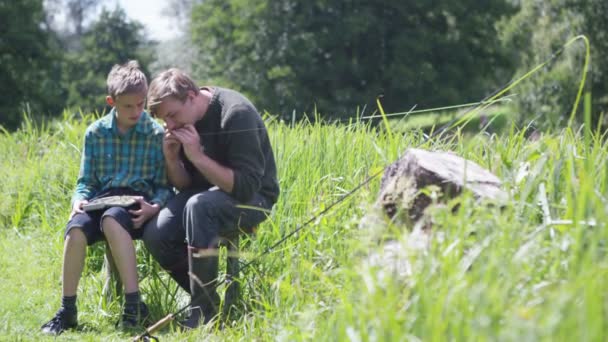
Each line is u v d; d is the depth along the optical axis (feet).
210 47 121.90
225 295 15.67
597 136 14.56
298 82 107.65
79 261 16.03
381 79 105.70
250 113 15.90
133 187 16.75
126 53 180.75
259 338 12.94
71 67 164.66
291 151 20.65
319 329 11.02
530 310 7.95
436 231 10.42
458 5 108.17
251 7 114.01
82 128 28.58
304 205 17.93
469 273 9.36
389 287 9.24
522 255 9.17
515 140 16.42
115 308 16.84
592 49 84.69
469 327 8.01
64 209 23.45
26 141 32.68
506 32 107.04
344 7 110.11
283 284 12.67
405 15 108.06
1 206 26.11
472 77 108.27
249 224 15.90
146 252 18.17
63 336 15.49
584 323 7.37
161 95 15.51
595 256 8.95
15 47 124.77
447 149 18.49
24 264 20.86
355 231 12.36
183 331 15.31
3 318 16.47
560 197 12.62
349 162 19.67
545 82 84.69
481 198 11.57
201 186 16.61
